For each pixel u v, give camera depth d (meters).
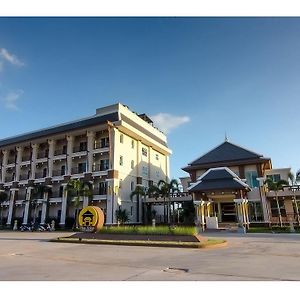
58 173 45.94
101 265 10.28
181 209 41.75
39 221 44.66
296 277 7.79
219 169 34.34
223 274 8.27
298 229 30.14
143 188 44.34
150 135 49.25
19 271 9.14
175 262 10.80
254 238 22.05
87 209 22.95
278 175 40.12
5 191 50.59
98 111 44.31
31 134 50.00
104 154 42.09
